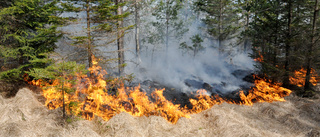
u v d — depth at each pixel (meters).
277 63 11.20
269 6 13.41
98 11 7.89
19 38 8.59
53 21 8.66
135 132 5.36
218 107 7.88
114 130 5.52
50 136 4.89
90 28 8.04
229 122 6.22
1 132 4.73
